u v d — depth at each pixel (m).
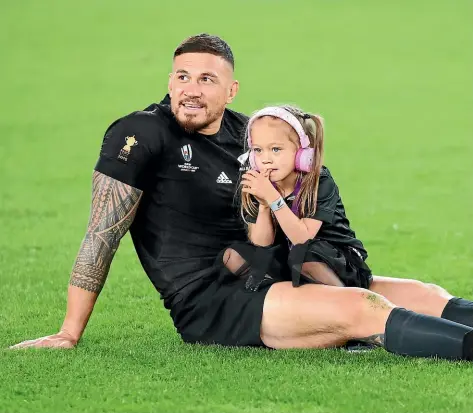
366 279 23.16
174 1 112.88
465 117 62.88
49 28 98.88
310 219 22.30
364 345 21.80
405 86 73.25
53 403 19.09
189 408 18.75
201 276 22.78
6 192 44.72
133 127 22.72
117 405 18.98
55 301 27.95
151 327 25.12
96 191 22.73
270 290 21.94
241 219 23.33
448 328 20.75
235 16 103.31
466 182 46.28
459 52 85.56
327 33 94.56
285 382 19.88
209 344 22.56
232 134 23.80
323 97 69.06
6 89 73.56
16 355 21.78
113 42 91.12
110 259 22.89
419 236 36.56
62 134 58.78
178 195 23.02
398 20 100.69
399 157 52.22
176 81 22.88
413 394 19.12
